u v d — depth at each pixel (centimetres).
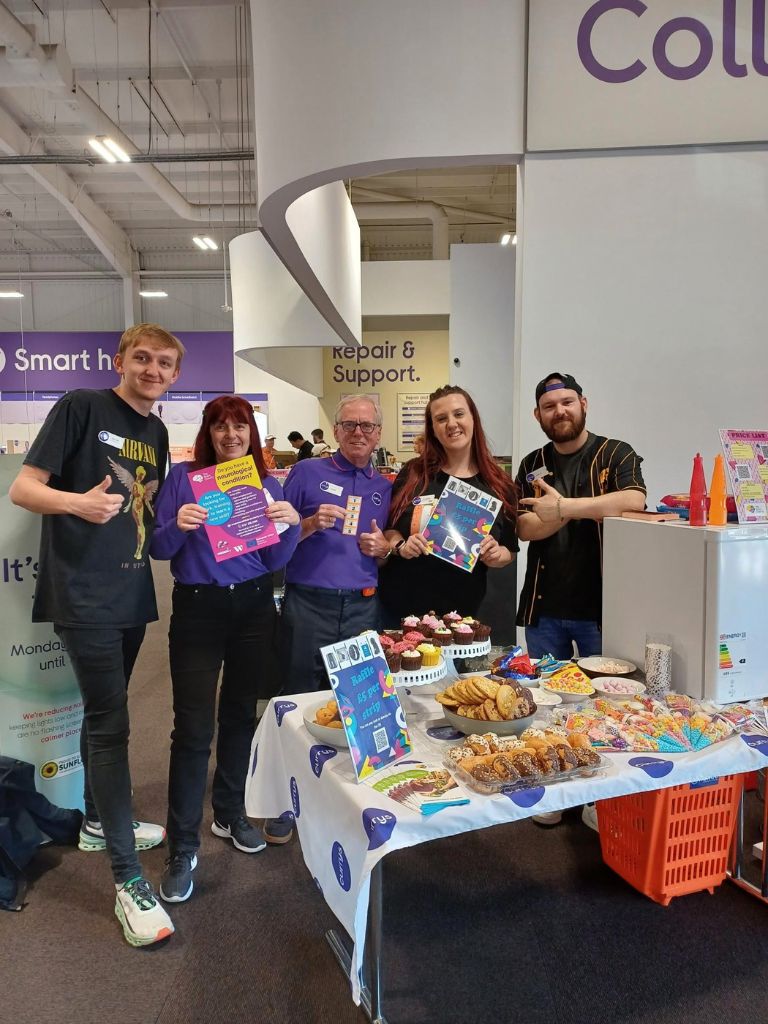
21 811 207
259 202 350
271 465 683
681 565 160
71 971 165
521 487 244
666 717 143
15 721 222
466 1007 152
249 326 683
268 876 204
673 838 186
